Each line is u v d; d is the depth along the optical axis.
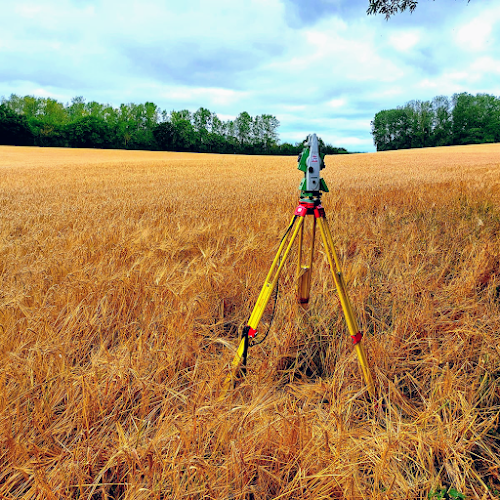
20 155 54.44
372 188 10.27
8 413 1.61
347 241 4.41
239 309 3.01
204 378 1.95
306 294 2.62
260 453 1.45
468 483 1.45
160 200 9.46
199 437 1.51
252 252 3.84
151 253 3.72
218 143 113.25
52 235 5.09
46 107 99.69
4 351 2.04
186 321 2.47
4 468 1.43
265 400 1.82
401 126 109.88
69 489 1.40
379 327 2.63
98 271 3.29
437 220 5.35
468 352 2.14
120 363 1.94
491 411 1.78
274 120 116.62
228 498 1.34
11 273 3.37
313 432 1.51
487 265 3.30
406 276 3.16
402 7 6.38
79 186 17.23
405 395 1.95
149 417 1.71
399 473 1.39
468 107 98.25
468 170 18.72
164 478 1.34
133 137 102.94
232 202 8.23
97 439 1.58
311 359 2.28
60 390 1.80
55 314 2.59
